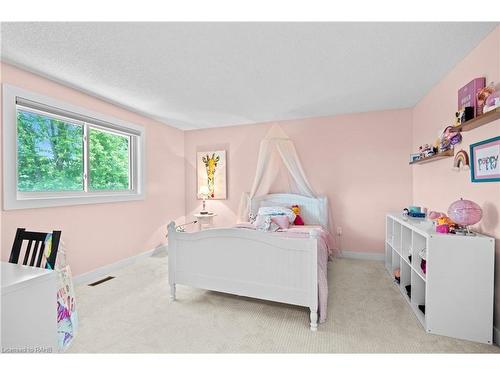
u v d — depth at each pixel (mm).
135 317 2094
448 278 1807
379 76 2533
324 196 3859
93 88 2785
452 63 2273
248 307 2268
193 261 2334
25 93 2342
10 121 2240
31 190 2520
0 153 2176
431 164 2848
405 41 1926
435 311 1839
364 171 3701
